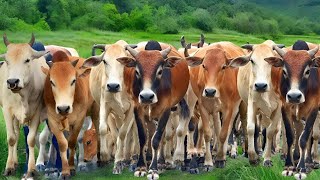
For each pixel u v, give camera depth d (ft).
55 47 36.86
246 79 31.22
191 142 33.30
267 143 30.86
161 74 28.63
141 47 32.60
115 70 29.43
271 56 29.37
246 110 34.06
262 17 169.07
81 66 30.17
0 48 106.11
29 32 157.07
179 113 32.63
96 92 31.94
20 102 28.66
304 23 142.51
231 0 202.80
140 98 27.63
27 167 29.99
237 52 34.53
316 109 28.53
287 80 27.96
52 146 30.60
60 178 29.53
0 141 32.81
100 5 196.34
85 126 36.35
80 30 181.06
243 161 31.65
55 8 180.55
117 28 195.52
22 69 27.43
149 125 30.91
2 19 157.38
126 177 29.99
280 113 30.53
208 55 30.60
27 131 30.78
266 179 26.81
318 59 28.04
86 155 33.37
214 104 31.22
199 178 30.01
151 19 196.85
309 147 29.43
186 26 196.44
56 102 27.58
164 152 32.32
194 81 32.17
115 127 33.58
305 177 27.43
